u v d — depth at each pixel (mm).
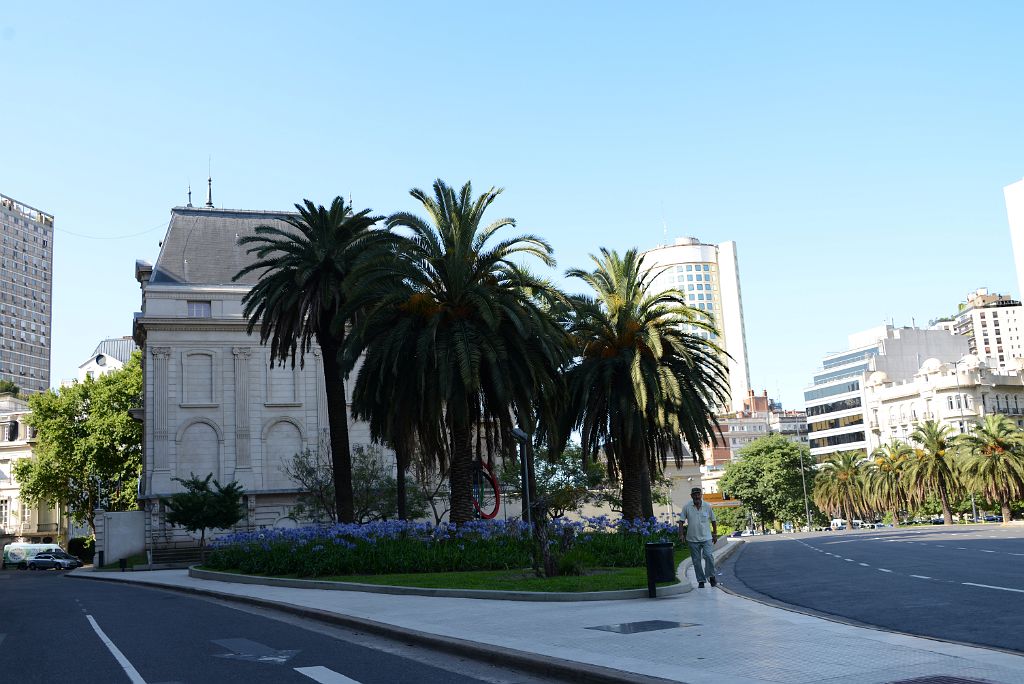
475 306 30797
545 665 9430
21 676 10258
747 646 9914
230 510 54031
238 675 9883
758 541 66500
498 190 31812
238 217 67938
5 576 59125
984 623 11211
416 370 30094
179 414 61156
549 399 32625
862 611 13258
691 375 37000
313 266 33969
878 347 151875
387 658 11109
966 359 126312
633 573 21312
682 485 100625
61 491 80250
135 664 10984
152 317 61344
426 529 30938
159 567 54281
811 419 165125
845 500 110750
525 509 32469
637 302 39281
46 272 190375
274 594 22953
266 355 63219
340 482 34188
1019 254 148000
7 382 156625
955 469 87750
